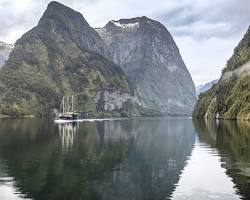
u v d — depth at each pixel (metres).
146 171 55.72
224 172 54.31
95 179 50.09
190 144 93.31
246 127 152.75
